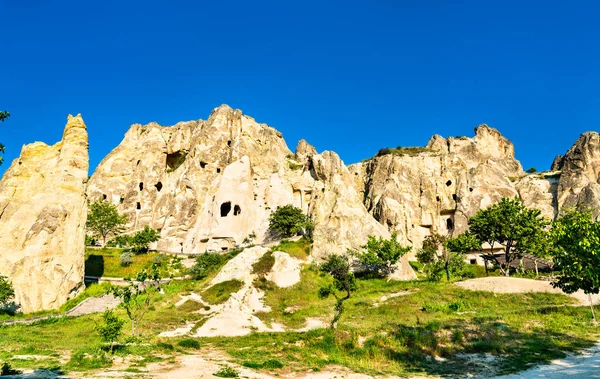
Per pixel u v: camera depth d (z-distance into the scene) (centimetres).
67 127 5359
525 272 5775
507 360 2014
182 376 1614
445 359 2109
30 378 1485
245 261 5322
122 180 9581
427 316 3247
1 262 4328
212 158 8825
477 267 6794
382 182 9175
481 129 11650
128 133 10488
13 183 5131
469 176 9006
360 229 6475
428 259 6588
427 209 8750
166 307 4041
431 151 10025
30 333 2994
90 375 1566
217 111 9581
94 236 7950
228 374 1656
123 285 5050
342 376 1772
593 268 1647
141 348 2194
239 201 7950
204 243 7744
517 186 9344
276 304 4291
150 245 7912
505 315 3091
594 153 8606
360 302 4006
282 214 7131
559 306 3322
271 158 9519
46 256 4456
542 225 5412
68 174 5041
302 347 2353
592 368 1723
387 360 2102
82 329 3183
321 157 8112
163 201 8775
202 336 2892
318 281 5062
